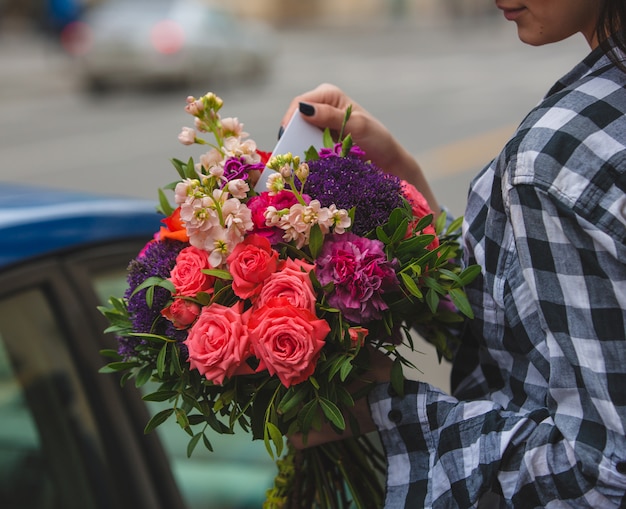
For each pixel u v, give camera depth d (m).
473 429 1.13
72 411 1.57
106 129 11.23
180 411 1.16
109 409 1.61
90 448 1.56
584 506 1.03
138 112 12.62
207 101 1.29
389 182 1.20
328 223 1.12
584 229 0.99
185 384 1.16
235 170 1.21
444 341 1.28
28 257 1.61
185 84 14.72
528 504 1.07
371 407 1.19
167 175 8.34
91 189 7.81
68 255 1.69
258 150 1.36
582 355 1.01
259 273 1.11
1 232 1.58
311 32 31.36
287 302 1.09
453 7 36.28
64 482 1.52
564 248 1.01
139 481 1.58
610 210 0.98
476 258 1.16
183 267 1.16
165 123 11.59
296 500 1.36
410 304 1.16
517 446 1.09
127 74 14.02
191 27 14.41
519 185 1.03
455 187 7.54
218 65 14.90
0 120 12.23
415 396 1.18
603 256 0.99
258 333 1.07
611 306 0.99
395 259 1.13
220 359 1.08
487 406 1.14
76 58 14.17
